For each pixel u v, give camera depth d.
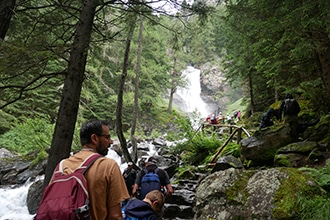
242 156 8.00
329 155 6.22
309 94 9.23
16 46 4.30
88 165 1.82
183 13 6.78
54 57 4.73
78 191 1.71
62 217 1.61
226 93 41.59
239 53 13.60
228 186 4.42
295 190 3.86
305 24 5.89
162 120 28.80
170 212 6.48
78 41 5.14
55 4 5.36
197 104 40.94
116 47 19.86
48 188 1.76
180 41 9.15
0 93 5.58
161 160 10.48
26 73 5.09
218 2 9.01
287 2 6.59
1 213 8.46
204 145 10.52
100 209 1.77
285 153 6.79
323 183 4.38
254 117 15.41
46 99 14.05
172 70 32.44
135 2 6.05
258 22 7.06
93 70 18.84
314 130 7.41
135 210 2.89
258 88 17.02
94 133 2.03
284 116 7.82
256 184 4.25
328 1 5.56
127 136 21.12
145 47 26.67
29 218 8.10
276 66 7.77
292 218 3.60
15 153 14.55
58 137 4.80
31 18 5.81
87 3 5.38
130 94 24.41
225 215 4.17
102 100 24.66
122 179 1.91
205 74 43.69
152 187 4.54
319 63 8.19
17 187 10.67
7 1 4.86
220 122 20.28
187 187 7.61
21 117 16.92
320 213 3.35
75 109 4.99
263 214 3.80
